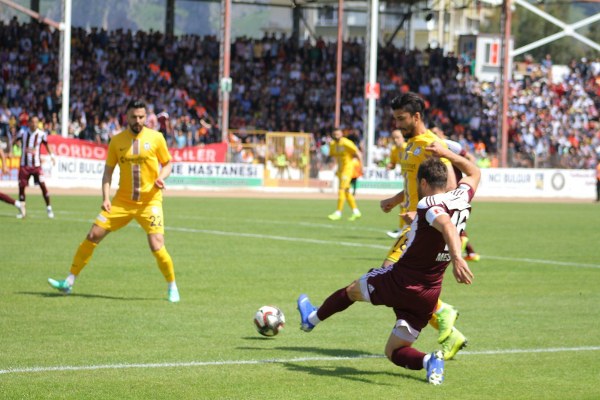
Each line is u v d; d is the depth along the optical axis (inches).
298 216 1726.1
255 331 635.5
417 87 3543.3
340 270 971.3
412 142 623.8
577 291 861.8
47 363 520.4
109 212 748.0
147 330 628.1
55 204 1808.6
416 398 460.4
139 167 738.8
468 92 3604.8
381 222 1646.2
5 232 1246.9
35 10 3110.2
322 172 2819.9
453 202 474.0
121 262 986.7
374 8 2687.0
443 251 479.5
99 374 496.7
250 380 491.8
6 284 818.2
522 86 3828.7
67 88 2426.2
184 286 836.0
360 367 530.9
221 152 2610.7
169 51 3272.6
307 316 543.2
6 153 2301.9
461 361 552.1
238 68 3326.8
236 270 952.9
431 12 3742.6
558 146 3484.3
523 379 506.6
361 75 3464.6
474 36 4192.9
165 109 3083.2
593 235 1480.1
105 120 2856.8
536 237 1430.9
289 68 3388.3
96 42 3139.8
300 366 529.7
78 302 735.7
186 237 1267.2
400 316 494.3
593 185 2965.1
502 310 748.0
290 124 3238.2
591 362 552.4
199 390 466.3
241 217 1653.5
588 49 6801.2
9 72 2908.5
